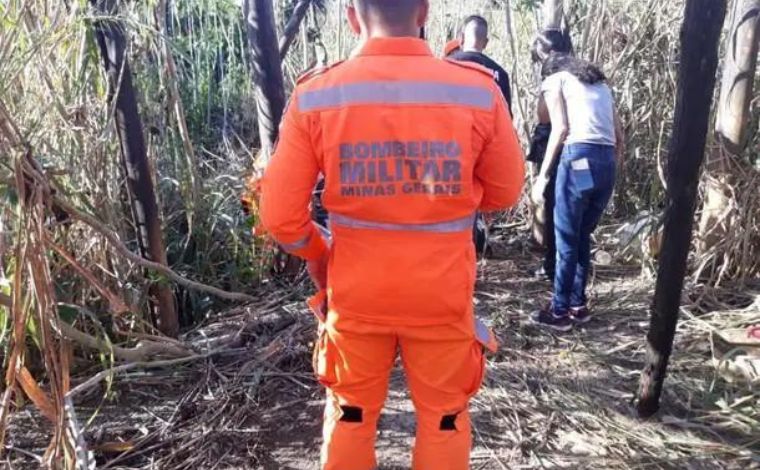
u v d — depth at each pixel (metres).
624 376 3.22
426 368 1.90
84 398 3.00
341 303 1.85
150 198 3.20
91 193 3.18
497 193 1.87
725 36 4.44
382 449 2.70
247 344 3.50
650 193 5.11
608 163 3.49
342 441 1.97
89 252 3.14
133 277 3.35
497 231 5.38
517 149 1.84
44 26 2.95
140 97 3.79
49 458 2.23
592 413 2.92
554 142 3.52
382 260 1.78
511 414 2.91
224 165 5.00
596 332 3.69
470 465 2.60
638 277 4.43
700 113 2.38
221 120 5.76
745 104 3.91
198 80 5.51
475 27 4.17
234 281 4.12
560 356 3.42
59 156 3.06
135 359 3.10
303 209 1.80
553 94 3.54
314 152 1.76
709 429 2.79
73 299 3.14
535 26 5.54
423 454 1.95
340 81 1.73
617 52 5.14
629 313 3.90
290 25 4.30
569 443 2.73
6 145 2.22
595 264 4.66
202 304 3.95
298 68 5.64
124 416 2.89
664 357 2.77
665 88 4.94
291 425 2.84
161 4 3.67
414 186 1.73
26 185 2.25
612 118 3.55
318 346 2.00
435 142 1.71
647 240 4.39
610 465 2.59
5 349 2.71
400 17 1.74
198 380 3.15
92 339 2.82
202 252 4.11
